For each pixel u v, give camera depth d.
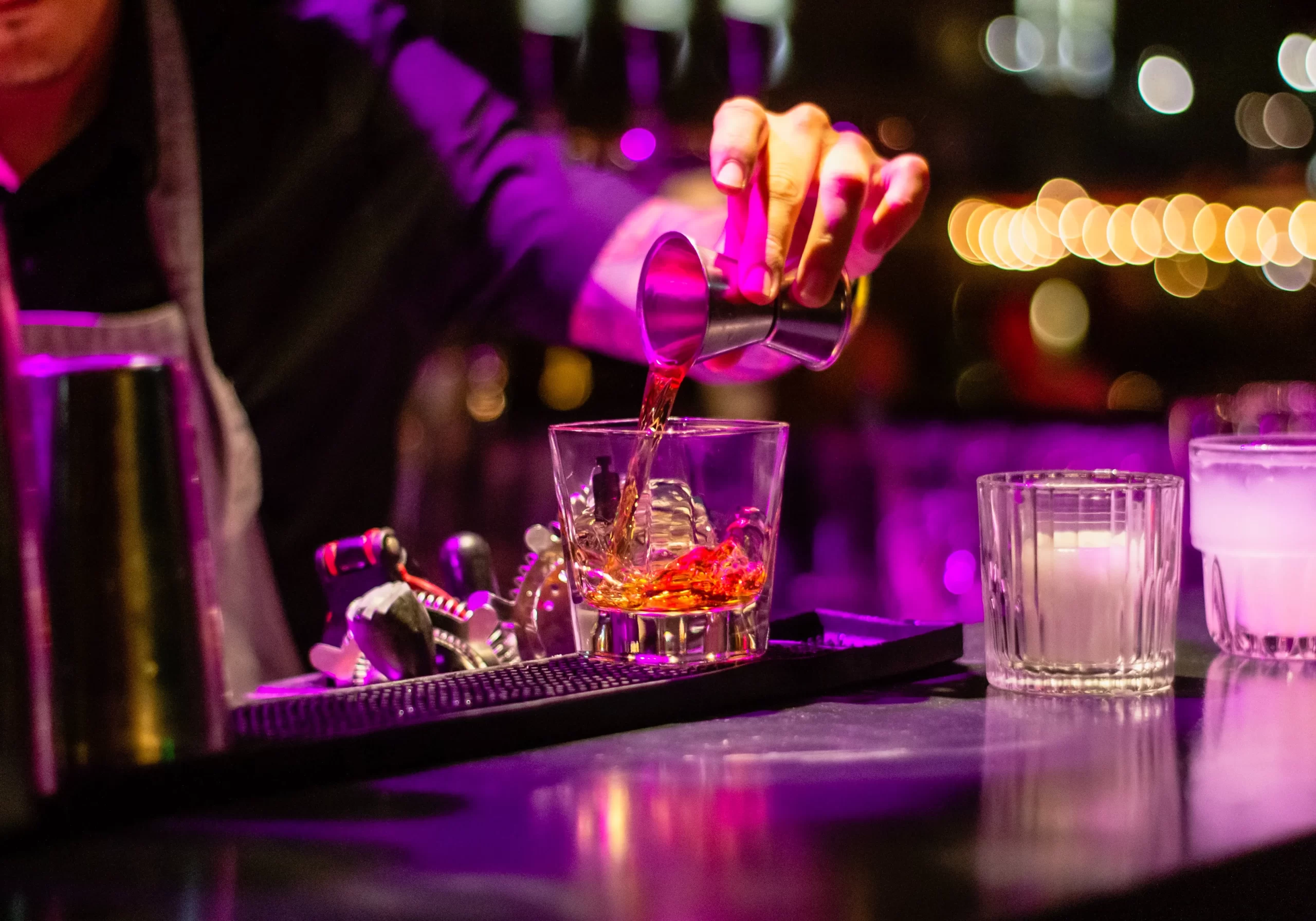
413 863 0.67
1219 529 0.92
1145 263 3.96
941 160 3.02
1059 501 0.85
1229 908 0.67
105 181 1.09
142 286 1.10
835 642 0.91
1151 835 0.69
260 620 1.15
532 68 2.14
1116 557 0.85
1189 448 0.95
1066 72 2.78
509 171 1.20
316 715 0.78
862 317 0.97
